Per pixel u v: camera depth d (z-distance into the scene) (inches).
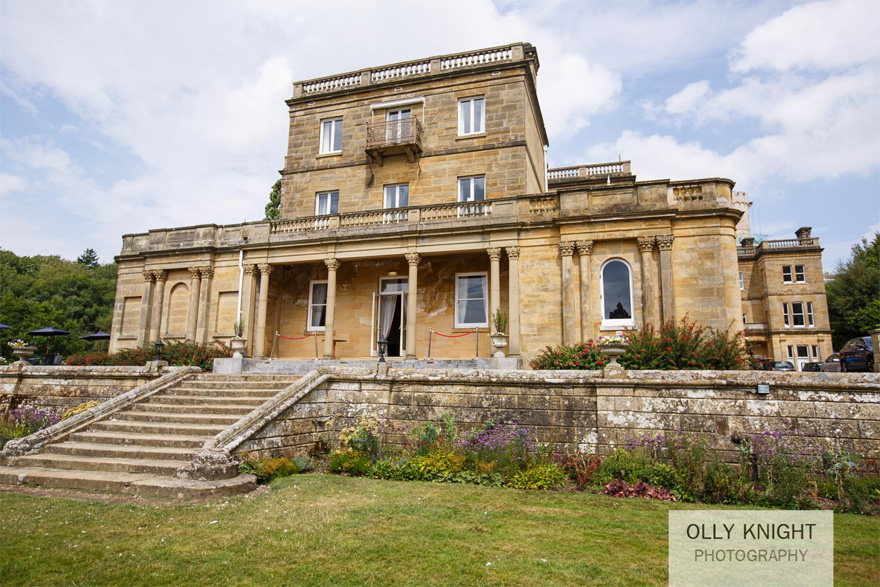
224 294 935.0
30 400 677.3
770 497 338.6
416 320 858.8
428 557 230.2
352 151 967.6
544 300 743.1
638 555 239.0
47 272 2532.0
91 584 200.5
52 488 360.8
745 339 667.4
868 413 372.8
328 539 251.1
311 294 938.7
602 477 381.7
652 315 685.9
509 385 459.8
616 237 714.8
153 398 522.3
